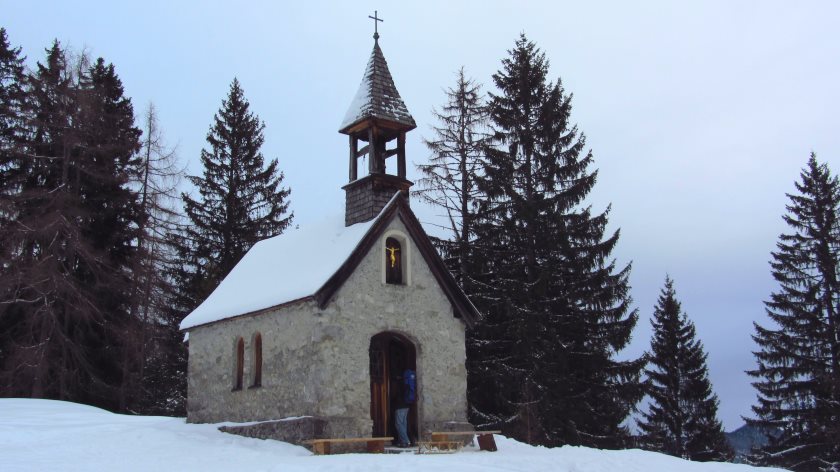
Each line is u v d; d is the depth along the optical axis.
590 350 32.44
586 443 31.84
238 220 45.59
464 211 36.03
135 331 36.31
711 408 47.31
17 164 38.25
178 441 19.97
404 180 23.53
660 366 48.22
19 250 33.78
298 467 15.21
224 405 23.30
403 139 24.23
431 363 22.02
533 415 29.78
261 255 26.47
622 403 32.53
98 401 37.06
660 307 49.31
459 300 23.09
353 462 16.09
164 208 38.84
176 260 42.69
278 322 21.61
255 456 17.77
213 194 45.88
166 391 41.66
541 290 31.89
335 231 23.56
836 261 38.31
